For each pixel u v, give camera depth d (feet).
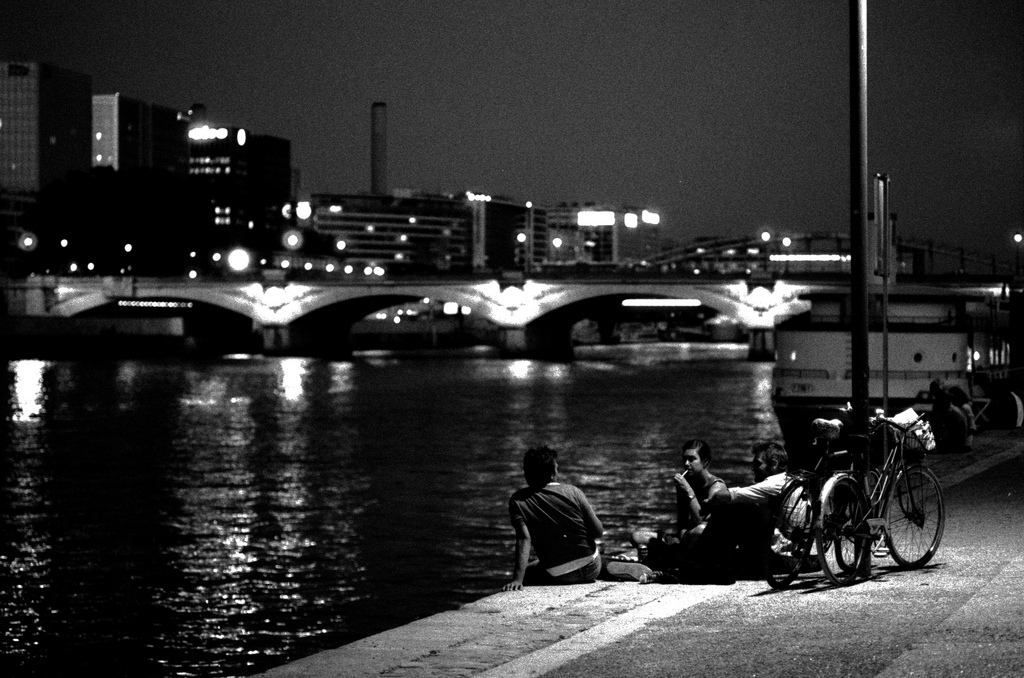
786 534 49.90
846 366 168.66
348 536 150.92
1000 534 59.26
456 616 48.19
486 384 453.58
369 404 360.69
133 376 492.54
